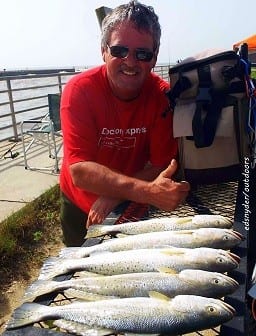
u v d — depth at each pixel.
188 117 0.85
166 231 0.74
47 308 0.56
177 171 0.92
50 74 3.64
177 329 0.53
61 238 1.66
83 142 0.94
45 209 1.84
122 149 1.02
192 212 0.82
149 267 0.66
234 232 0.69
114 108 0.97
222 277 0.59
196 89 0.86
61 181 1.20
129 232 0.76
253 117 0.85
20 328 0.51
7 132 3.50
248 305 0.58
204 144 0.86
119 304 0.56
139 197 0.82
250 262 0.68
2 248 1.45
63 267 0.66
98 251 0.71
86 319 0.55
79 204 1.15
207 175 0.90
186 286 0.59
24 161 2.43
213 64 0.85
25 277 1.39
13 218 1.66
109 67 0.91
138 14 0.87
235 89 0.85
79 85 0.96
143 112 0.99
